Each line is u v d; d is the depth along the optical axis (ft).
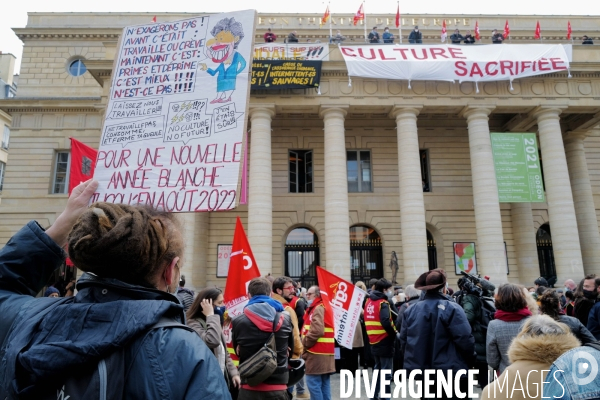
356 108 83.66
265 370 16.51
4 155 140.56
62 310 5.52
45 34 104.88
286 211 93.30
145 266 6.01
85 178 78.28
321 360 25.36
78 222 6.08
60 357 4.77
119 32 104.83
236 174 16.81
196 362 5.19
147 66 19.10
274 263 90.84
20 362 4.93
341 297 29.53
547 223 97.50
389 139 98.43
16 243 7.03
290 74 80.07
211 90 18.15
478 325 24.03
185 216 80.48
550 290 21.86
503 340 18.85
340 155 79.82
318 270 29.86
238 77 18.03
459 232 94.07
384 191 95.76
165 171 17.51
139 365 5.02
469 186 96.58
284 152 96.48
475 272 91.61
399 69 80.28
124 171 17.84
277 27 104.63
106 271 5.84
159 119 18.25
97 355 4.88
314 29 104.42
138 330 5.10
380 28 105.60
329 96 81.76
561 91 83.97
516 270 92.38
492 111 84.99
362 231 95.71
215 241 91.50
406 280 75.87
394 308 38.29
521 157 80.69
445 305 19.47
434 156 97.71
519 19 107.96
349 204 94.38
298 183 96.84
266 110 80.94
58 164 94.84
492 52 82.64
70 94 101.91
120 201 17.44
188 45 18.93
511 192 79.15
